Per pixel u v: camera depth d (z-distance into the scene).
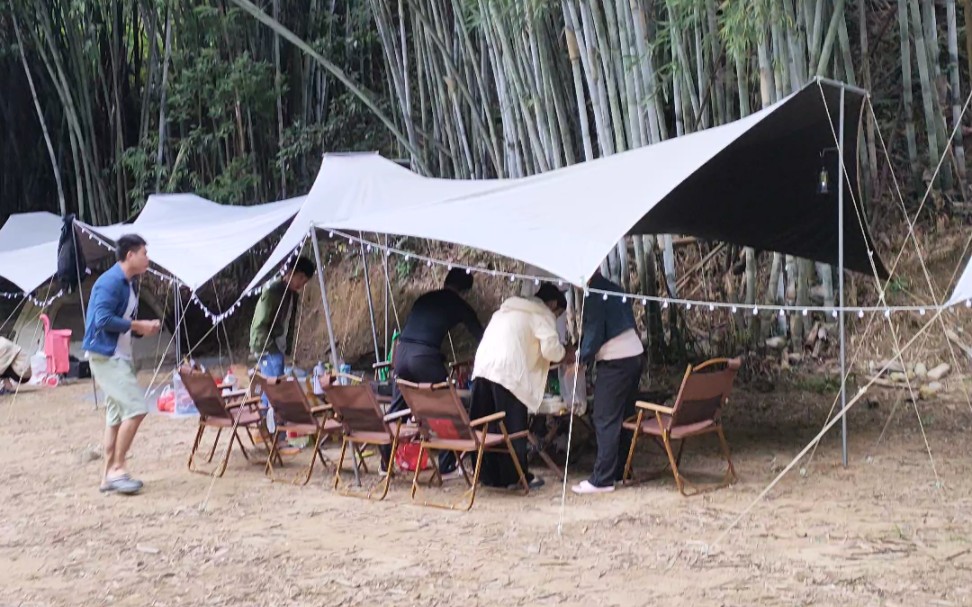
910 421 6.29
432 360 5.40
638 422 5.00
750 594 3.42
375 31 11.23
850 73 7.34
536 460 5.71
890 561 3.72
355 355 10.08
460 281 5.66
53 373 10.21
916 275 7.79
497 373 4.98
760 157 5.48
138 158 11.90
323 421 5.55
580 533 4.27
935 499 4.58
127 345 5.41
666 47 7.30
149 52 12.20
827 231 6.49
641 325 8.61
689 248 8.97
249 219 8.07
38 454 6.61
